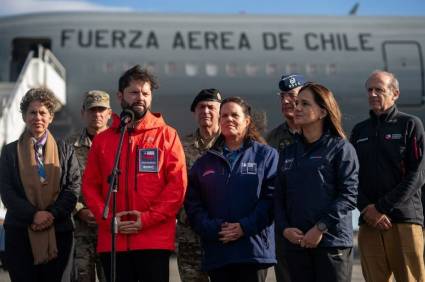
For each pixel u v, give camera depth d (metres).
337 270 3.91
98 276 5.72
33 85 14.04
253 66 16.11
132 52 15.78
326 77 16.33
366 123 4.95
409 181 4.60
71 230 4.65
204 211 4.33
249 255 4.14
